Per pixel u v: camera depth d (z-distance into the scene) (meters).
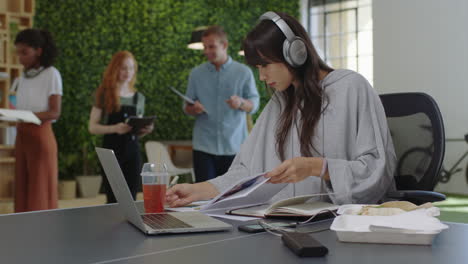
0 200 5.16
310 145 1.77
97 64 6.43
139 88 6.71
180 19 6.99
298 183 1.79
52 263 0.87
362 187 1.54
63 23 6.24
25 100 3.62
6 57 5.29
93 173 6.28
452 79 6.23
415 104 1.94
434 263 0.83
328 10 7.83
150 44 6.78
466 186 6.17
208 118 4.17
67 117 6.25
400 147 1.93
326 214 1.29
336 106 1.77
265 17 1.71
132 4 6.64
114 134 3.74
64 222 1.25
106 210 1.44
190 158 6.27
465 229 1.10
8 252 0.95
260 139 1.90
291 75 1.75
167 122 6.92
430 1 6.37
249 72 4.20
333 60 7.82
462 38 6.14
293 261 0.86
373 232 0.97
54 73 3.63
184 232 1.11
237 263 0.85
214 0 7.30
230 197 1.35
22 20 5.54
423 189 1.83
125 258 0.89
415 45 6.50
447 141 6.30
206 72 4.21
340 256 0.88
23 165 3.58
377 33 6.79
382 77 6.78
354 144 1.75
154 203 1.41
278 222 1.24
